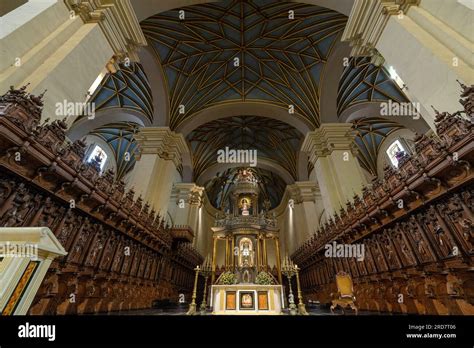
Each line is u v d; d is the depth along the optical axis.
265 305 7.33
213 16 12.30
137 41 7.35
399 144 17.45
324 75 12.91
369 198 6.73
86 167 5.03
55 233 4.44
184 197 18.14
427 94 4.91
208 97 15.41
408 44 5.35
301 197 18.27
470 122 3.42
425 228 4.90
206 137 19.70
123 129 19.20
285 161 21.05
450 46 4.67
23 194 3.76
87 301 5.50
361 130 18.59
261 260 13.36
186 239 11.62
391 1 5.99
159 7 7.95
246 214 16.42
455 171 3.85
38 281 2.05
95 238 5.59
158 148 12.09
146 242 8.48
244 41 13.66
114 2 6.35
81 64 5.51
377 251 6.73
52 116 4.69
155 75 12.93
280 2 11.58
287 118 15.03
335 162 11.43
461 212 3.98
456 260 4.14
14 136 3.26
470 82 4.07
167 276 11.23
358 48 7.38
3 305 1.79
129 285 7.48
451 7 4.81
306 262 13.70
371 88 13.73
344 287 6.80
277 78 14.82
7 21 4.59
